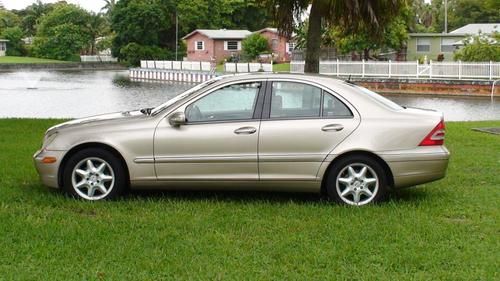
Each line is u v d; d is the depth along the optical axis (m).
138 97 37.00
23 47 94.31
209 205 6.80
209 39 72.06
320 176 6.82
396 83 39.78
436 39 50.62
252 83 6.96
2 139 11.90
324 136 6.77
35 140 11.81
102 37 94.12
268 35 68.38
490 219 6.47
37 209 6.54
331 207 6.72
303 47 45.34
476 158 10.22
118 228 5.87
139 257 5.09
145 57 79.69
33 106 30.38
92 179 6.95
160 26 81.06
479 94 37.34
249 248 5.38
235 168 6.79
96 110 28.62
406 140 6.82
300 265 4.99
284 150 6.78
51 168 6.95
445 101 34.09
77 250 5.23
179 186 6.88
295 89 6.95
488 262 5.12
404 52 51.00
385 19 13.34
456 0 81.50
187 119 6.86
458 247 5.52
